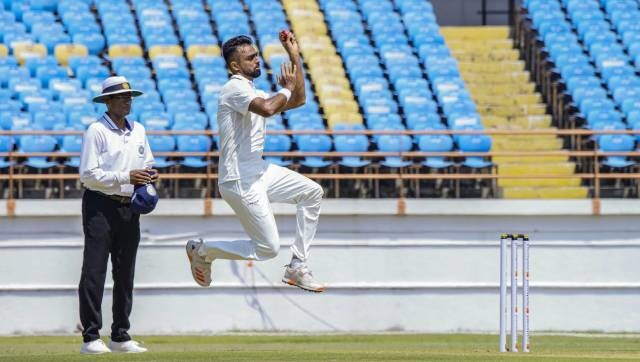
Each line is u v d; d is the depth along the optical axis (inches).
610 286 1900.8
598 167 2080.5
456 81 2448.3
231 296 1860.2
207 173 1921.8
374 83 2422.5
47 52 2486.5
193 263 1101.1
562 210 1909.4
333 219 1893.5
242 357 1058.1
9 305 1836.9
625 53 2581.2
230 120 1049.5
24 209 1849.2
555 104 2450.8
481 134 2105.1
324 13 2699.3
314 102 2369.6
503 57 2664.9
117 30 2561.5
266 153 1968.5
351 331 1876.2
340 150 2170.3
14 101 2239.2
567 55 2539.4
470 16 2866.6
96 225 1168.2
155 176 1165.7
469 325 1893.5
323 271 1883.6
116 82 1162.0
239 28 2608.3
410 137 2207.2
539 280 1909.4
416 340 1708.9
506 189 2129.7
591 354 1195.3
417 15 2699.3
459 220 1909.4
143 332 1850.4
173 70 2420.0
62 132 1891.0
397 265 1893.5
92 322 1175.6
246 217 1059.9
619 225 1921.8
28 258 1845.5
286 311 1870.1
